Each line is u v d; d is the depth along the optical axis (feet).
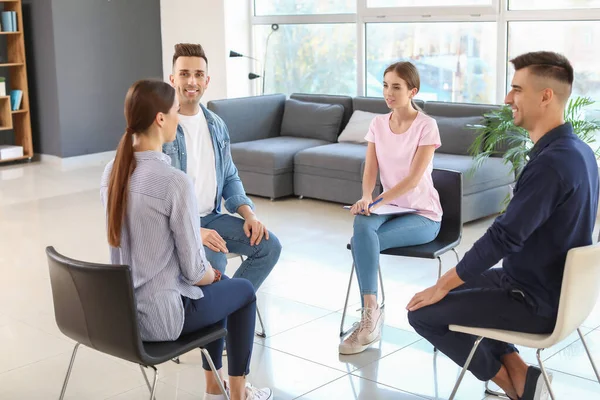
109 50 28.78
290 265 16.42
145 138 8.38
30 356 11.98
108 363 11.75
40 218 20.59
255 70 27.94
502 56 22.08
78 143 28.37
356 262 11.99
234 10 27.09
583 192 8.21
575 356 11.82
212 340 8.71
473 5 22.43
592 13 20.26
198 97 11.38
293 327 13.05
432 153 12.35
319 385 10.94
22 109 28.22
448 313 9.00
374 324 12.00
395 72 12.26
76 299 8.18
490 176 19.66
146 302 8.30
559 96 8.30
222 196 12.03
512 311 8.67
